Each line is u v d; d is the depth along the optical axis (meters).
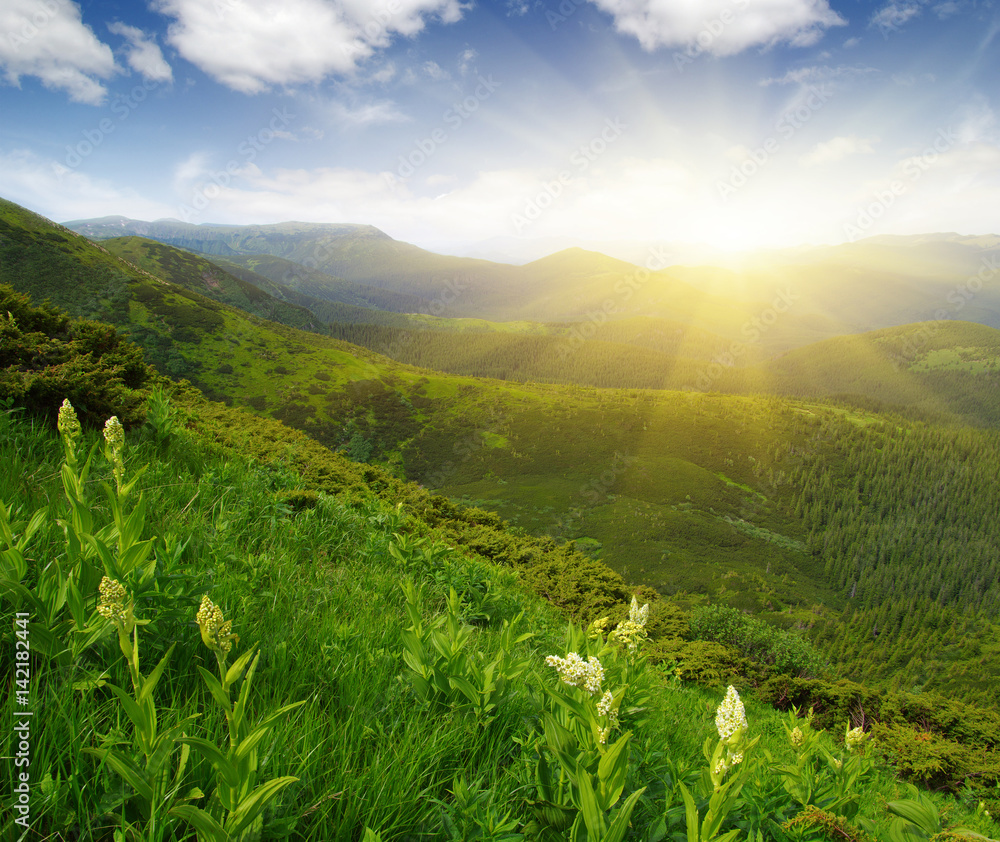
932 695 15.66
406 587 3.70
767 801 2.75
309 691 2.59
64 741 1.78
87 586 2.25
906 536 173.25
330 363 174.38
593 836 1.62
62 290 138.88
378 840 1.69
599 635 3.52
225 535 4.33
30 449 4.32
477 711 2.75
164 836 1.61
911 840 2.46
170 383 14.40
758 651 28.72
